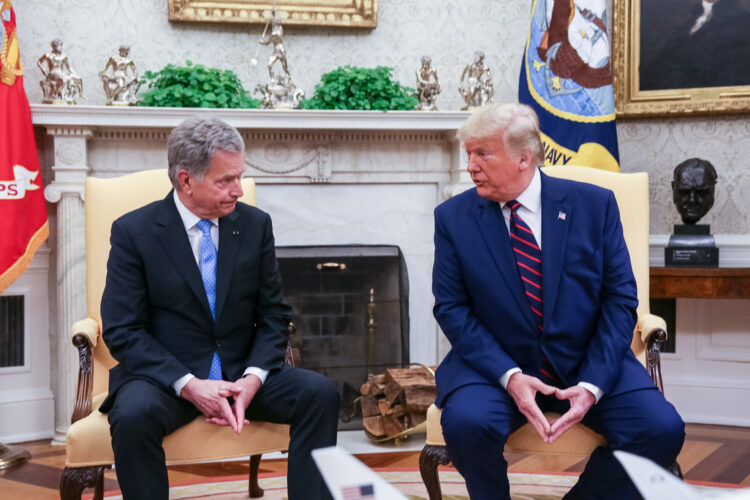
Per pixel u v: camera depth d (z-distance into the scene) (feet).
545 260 6.75
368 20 13.29
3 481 9.96
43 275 12.45
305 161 12.85
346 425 12.51
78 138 11.78
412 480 9.70
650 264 13.09
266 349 6.98
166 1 12.80
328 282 12.66
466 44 13.84
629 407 6.37
